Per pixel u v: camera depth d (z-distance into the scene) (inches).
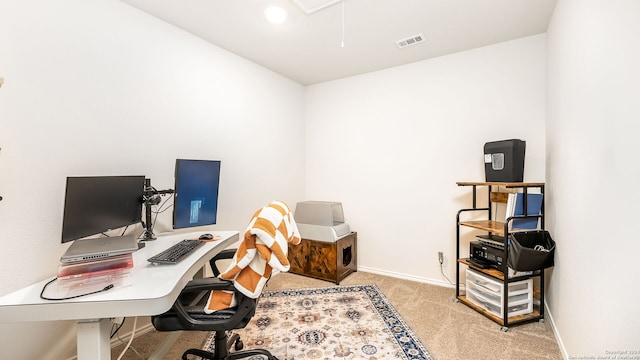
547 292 85.9
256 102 118.2
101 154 69.8
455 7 78.2
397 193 123.3
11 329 57.0
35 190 59.0
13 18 55.6
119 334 74.8
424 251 117.3
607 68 46.0
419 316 87.7
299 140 145.6
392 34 93.5
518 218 81.0
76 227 55.2
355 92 133.5
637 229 38.5
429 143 115.0
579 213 57.9
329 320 85.7
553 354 68.2
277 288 110.8
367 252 131.5
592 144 51.6
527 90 95.7
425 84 115.2
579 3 57.7
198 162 84.0
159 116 83.0
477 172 105.3
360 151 132.8
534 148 94.7
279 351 70.4
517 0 75.0
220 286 50.4
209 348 72.4
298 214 127.7
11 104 55.6
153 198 73.8
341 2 75.4
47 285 47.6
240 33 92.4
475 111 105.1
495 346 71.8
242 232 112.0
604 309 47.1
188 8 77.8
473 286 93.9
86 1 66.7
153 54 81.2
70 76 64.0
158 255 58.6
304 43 99.9
